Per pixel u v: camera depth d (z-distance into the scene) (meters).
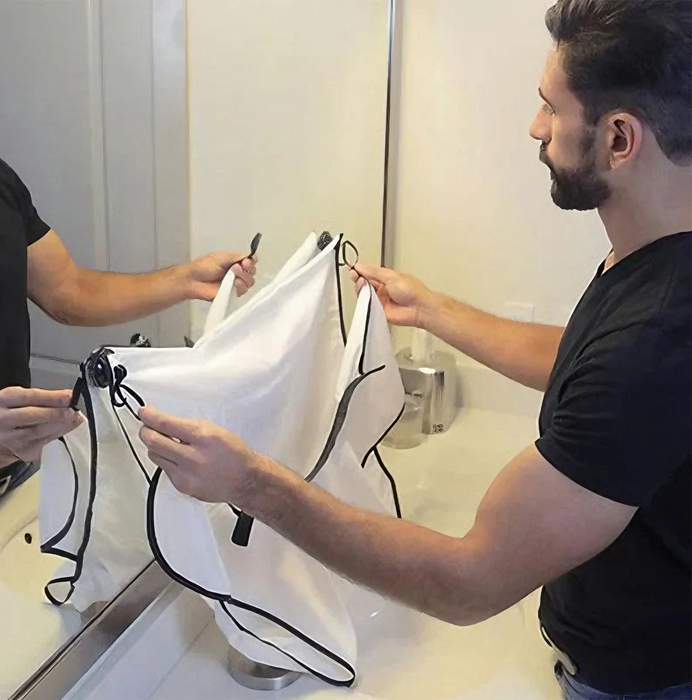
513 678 0.95
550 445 0.74
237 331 0.85
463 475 1.41
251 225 1.35
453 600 0.78
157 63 1.14
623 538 0.82
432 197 1.61
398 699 0.90
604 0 0.74
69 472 0.75
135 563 0.85
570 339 0.86
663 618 0.83
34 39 0.93
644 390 0.71
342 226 1.55
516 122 1.51
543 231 1.56
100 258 1.02
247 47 1.30
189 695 0.89
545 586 0.95
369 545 0.78
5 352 0.81
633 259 0.79
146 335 1.01
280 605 0.86
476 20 1.48
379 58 1.50
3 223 0.87
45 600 0.80
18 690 0.75
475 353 1.17
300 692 0.91
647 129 0.73
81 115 1.01
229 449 0.71
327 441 0.89
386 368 1.02
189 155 1.22
